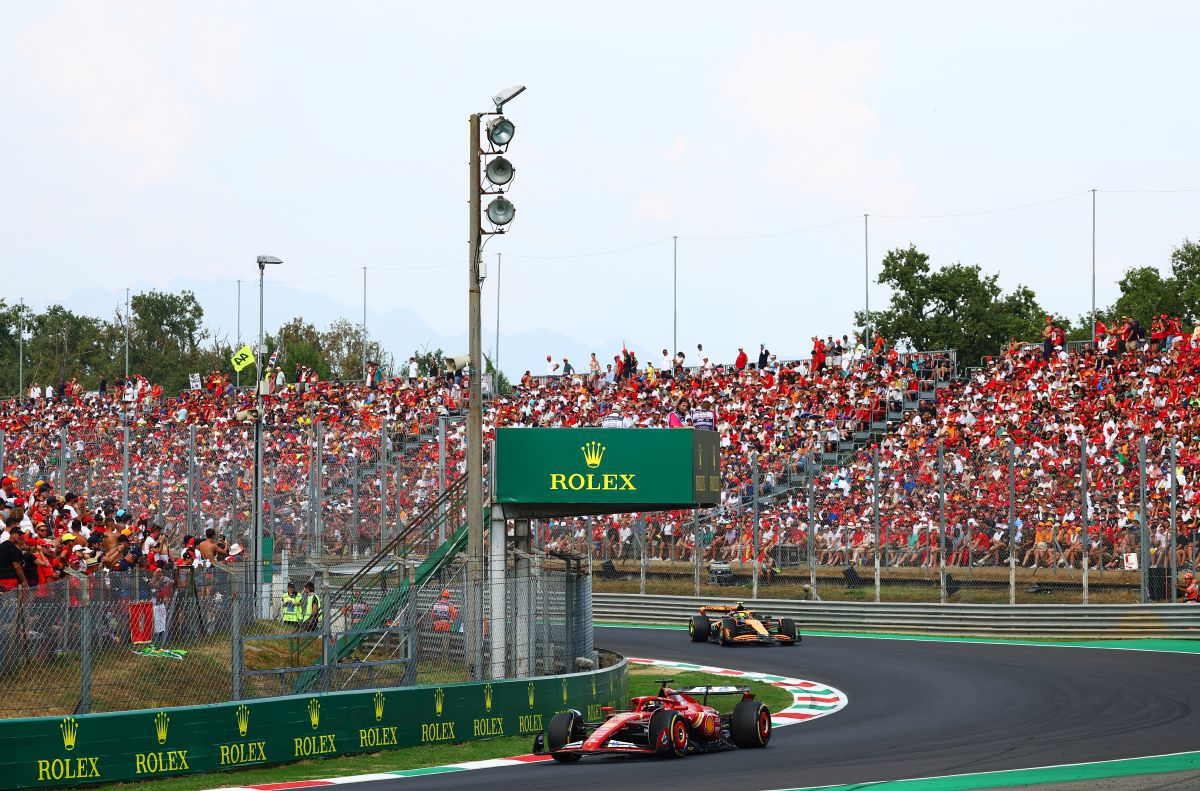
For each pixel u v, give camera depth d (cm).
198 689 2920
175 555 5428
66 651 2697
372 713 3011
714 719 2956
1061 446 5850
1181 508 5541
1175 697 3806
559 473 3731
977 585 5862
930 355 8581
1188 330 11481
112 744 2616
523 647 3506
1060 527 5675
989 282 12975
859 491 6272
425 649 3294
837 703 3972
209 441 6869
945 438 7094
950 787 2336
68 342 18962
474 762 2862
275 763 2828
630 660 5250
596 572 7094
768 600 6334
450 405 9038
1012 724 3359
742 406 8575
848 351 9388
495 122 3569
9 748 2495
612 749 2762
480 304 3612
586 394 9394
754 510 6388
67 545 3703
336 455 6488
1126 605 5434
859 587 6216
